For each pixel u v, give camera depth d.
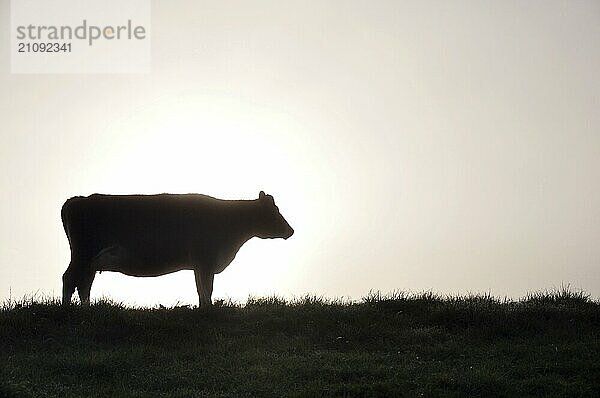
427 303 18.56
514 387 12.92
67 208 18.20
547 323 16.84
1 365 13.42
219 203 18.78
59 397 12.30
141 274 18.56
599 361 14.07
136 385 13.02
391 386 12.71
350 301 19.19
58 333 15.44
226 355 14.75
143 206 18.28
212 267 18.50
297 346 15.26
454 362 14.33
